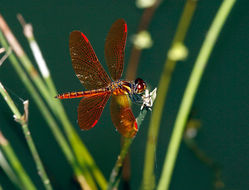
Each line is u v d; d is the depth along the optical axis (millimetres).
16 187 582
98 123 598
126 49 606
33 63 601
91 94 579
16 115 570
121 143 593
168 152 583
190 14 604
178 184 589
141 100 576
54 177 587
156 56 605
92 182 585
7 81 597
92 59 582
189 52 605
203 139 597
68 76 603
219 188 588
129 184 587
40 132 595
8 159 583
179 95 600
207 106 600
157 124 592
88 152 586
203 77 603
